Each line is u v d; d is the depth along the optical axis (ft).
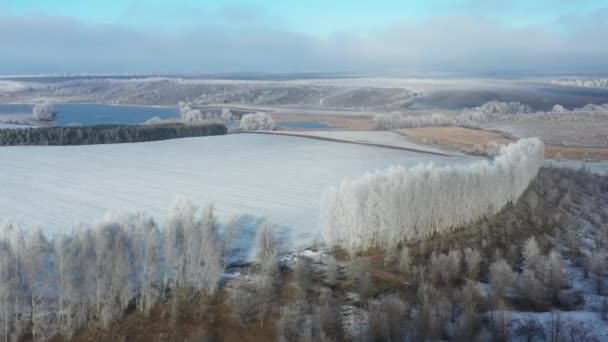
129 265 97.96
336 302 102.17
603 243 148.25
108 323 92.79
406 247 127.54
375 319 91.35
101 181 206.69
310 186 207.00
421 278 113.09
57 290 93.09
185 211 114.83
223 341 91.61
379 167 249.75
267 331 93.86
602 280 118.62
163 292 103.55
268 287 105.19
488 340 89.51
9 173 215.72
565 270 123.85
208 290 105.81
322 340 85.25
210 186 203.51
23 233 96.22
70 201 174.09
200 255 107.86
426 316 94.02
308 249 132.98
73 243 92.99
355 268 114.52
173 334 92.32
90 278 93.50
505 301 103.91
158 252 107.34
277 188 202.28
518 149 217.97
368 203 131.54
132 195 184.85
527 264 126.00
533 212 174.40
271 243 124.16
